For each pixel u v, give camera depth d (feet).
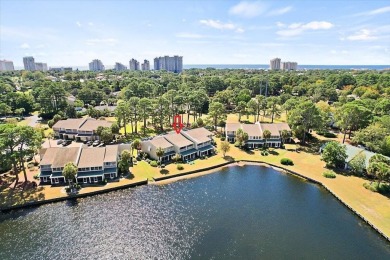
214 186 237.66
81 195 212.23
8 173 242.37
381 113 380.58
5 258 147.13
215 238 167.84
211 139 323.98
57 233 169.17
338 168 270.05
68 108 437.99
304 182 246.88
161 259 149.69
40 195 208.13
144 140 301.84
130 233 170.81
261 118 471.21
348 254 155.43
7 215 187.21
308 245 162.71
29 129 218.59
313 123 341.41
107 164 241.96
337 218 191.01
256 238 168.66
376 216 188.34
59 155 234.58
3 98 481.46
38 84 629.10
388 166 219.82
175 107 426.51
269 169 274.98
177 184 239.71
